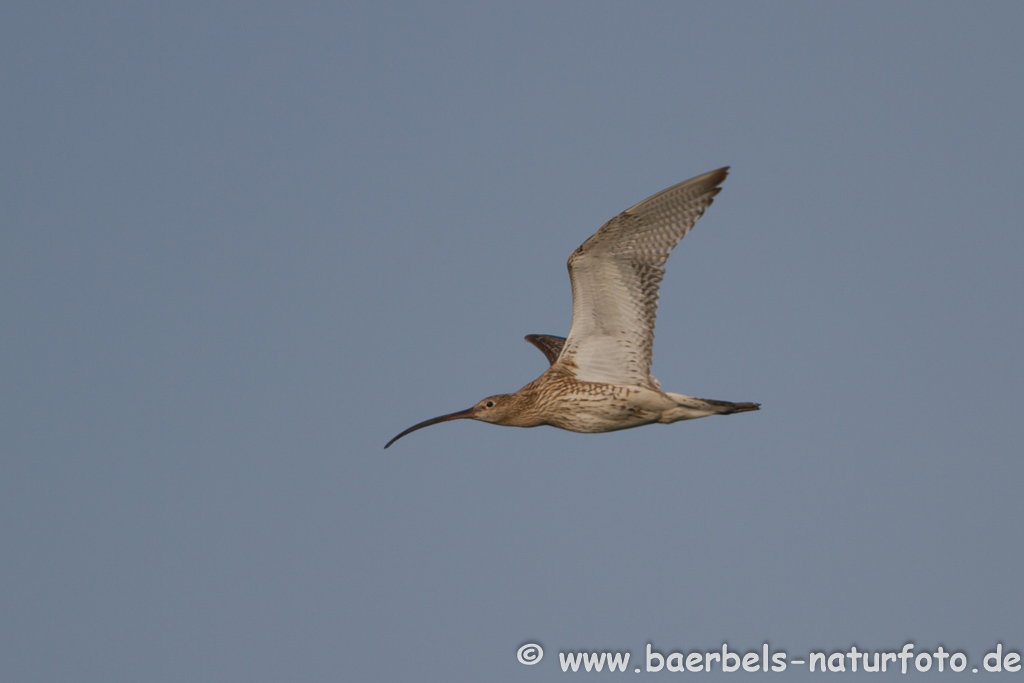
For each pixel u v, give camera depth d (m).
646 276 17.14
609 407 17.83
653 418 18.08
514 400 18.98
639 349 17.52
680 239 16.95
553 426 18.77
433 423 20.19
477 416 19.41
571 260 17.20
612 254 17.08
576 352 18.00
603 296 17.45
